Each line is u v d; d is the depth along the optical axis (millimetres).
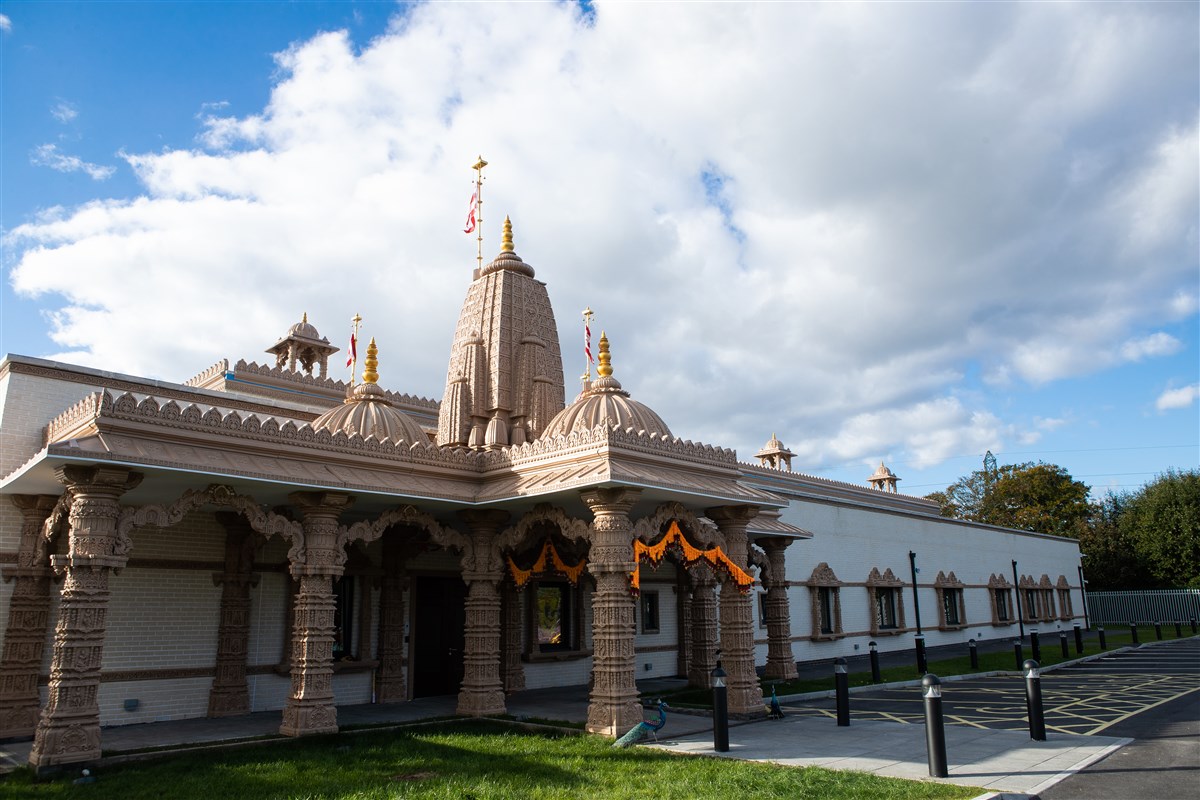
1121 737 11820
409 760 10562
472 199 21594
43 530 12617
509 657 18438
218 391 16500
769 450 39500
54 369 14070
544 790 8852
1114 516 59500
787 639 20953
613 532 12617
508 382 18609
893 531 33562
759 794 8430
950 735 12273
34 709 12453
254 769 10109
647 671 22375
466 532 16672
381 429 14750
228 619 14633
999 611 39688
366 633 16562
